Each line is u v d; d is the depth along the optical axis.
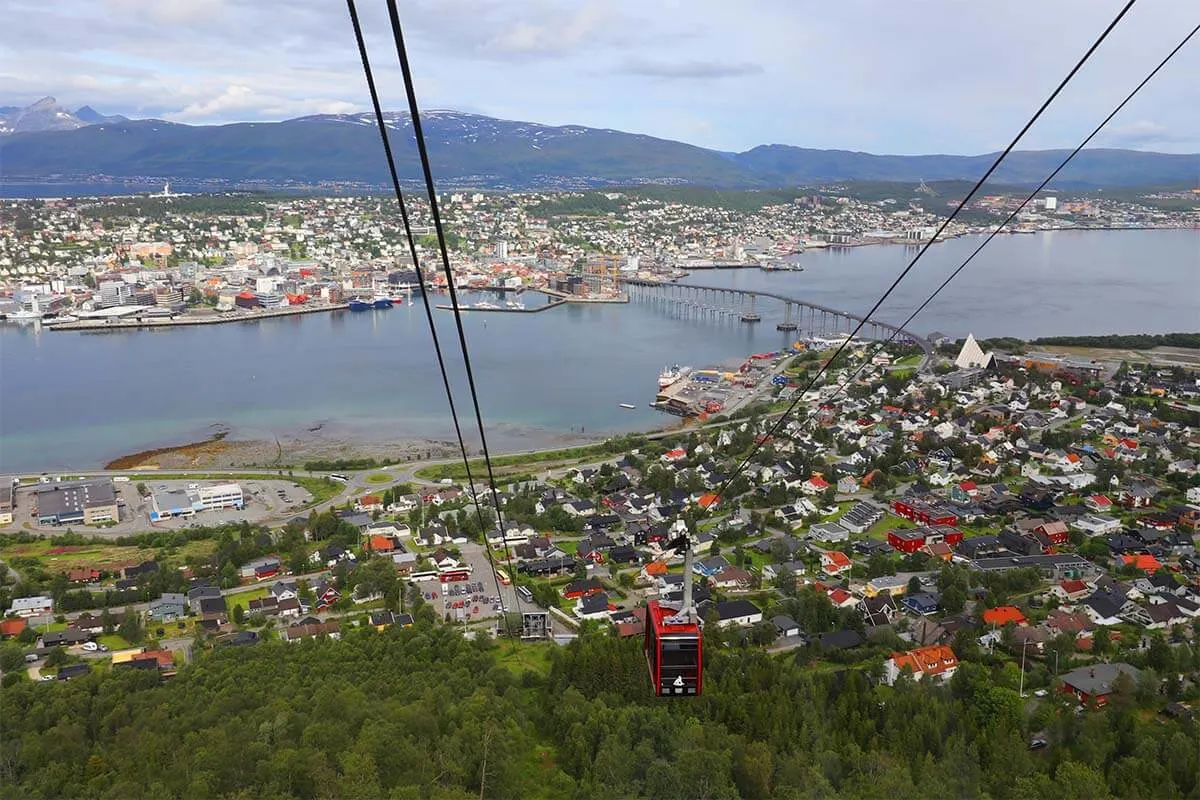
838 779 59.34
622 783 59.22
